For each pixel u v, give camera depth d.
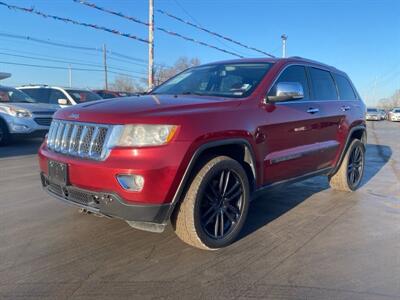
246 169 4.03
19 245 3.72
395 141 16.39
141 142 3.17
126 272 3.23
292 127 4.50
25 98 11.88
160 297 2.86
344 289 3.04
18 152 9.73
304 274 3.28
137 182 3.12
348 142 5.92
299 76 4.93
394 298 2.91
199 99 3.86
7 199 5.25
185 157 3.25
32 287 2.96
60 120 3.81
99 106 3.64
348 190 6.16
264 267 3.39
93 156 3.32
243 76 4.49
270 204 5.36
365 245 3.94
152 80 22.31
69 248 3.68
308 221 4.66
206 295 2.91
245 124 3.83
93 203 3.34
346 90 6.09
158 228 3.34
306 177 5.03
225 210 3.75
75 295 2.86
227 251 3.71
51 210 4.77
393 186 6.75
